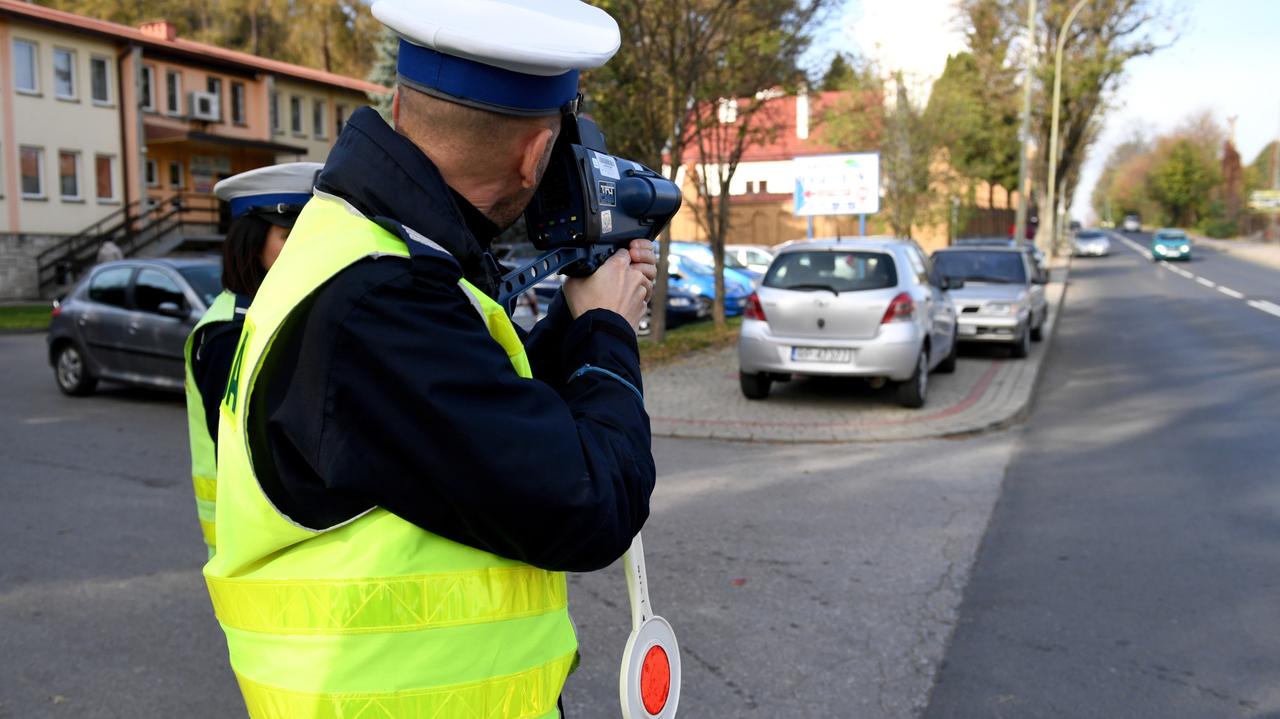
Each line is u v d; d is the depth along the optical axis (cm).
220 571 120
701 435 840
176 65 3158
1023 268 1417
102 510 605
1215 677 366
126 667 380
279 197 214
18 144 2708
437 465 108
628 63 1273
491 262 136
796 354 937
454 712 115
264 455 113
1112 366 1270
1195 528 553
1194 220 9431
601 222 140
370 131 123
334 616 113
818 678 368
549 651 125
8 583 473
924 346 954
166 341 973
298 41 4525
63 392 1075
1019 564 495
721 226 1590
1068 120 4025
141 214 2948
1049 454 758
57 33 2783
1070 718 336
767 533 552
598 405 128
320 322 110
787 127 1576
